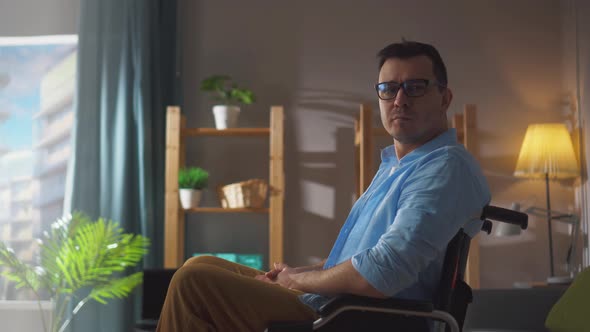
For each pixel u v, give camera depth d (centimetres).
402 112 159
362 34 418
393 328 141
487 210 148
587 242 371
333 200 409
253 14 423
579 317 246
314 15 421
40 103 443
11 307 409
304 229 408
